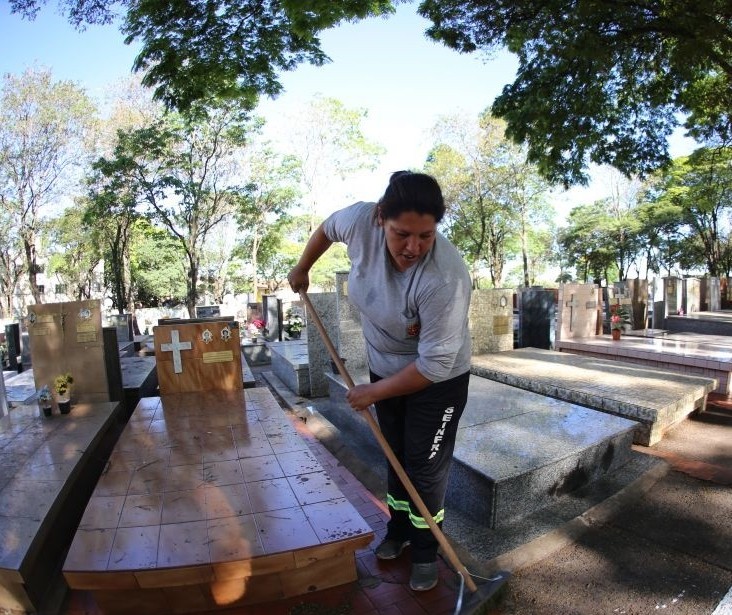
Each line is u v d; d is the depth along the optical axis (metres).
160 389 4.25
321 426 4.53
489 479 2.68
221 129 17.38
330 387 5.16
